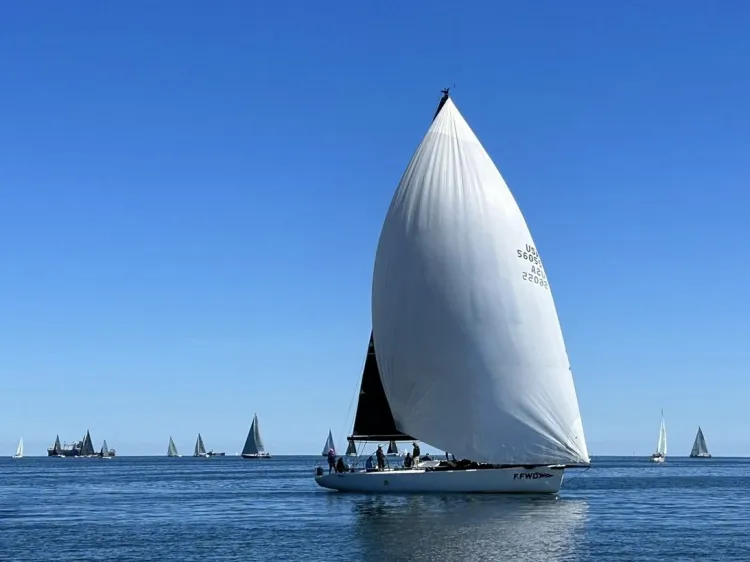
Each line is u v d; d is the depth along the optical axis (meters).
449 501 52.81
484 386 52.66
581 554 35.25
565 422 53.03
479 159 55.28
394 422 56.84
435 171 55.19
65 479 115.94
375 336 57.62
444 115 56.34
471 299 53.12
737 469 169.38
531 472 53.31
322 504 55.91
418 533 40.34
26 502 67.44
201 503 63.53
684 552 36.22
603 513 51.47
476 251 53.47
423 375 54.12
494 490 53.56
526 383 52.62
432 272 53.94
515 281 53.41
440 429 53.69
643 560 34.09
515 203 55.53
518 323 52.94
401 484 55.09
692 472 144.50
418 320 54.28
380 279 56.81
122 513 55.94
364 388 59.03
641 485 89.94
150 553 36.94
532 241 55.41
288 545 38.34
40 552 37.62
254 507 58.72
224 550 37.44
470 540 38.28
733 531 43.31
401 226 55.56
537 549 36.16
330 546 37.62
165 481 105.62
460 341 53.09
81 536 43.06
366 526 43.28
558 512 48.91
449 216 54.12
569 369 54.81
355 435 59.22
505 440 52.50
